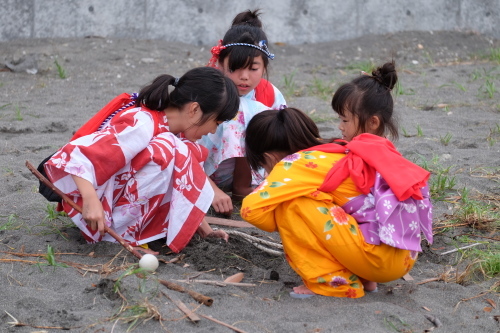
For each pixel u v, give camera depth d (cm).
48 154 880
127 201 581
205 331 455
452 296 531
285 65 1552
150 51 1560
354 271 518
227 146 705
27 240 607
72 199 585
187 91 583
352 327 469
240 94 719
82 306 489
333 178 510
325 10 1764
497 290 542
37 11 1591
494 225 672
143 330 457
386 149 514
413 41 1734
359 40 1739
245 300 510
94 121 596
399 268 511
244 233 634
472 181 795
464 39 1780
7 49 1491
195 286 525
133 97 609
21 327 457
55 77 1356
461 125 1065
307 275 517
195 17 1691
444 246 635
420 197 504
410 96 1258
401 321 479
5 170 802
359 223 516
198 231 622
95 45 1559
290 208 512
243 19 787
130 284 505
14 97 1204
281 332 460
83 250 589
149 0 1659
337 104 580
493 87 1289
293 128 553
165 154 573
